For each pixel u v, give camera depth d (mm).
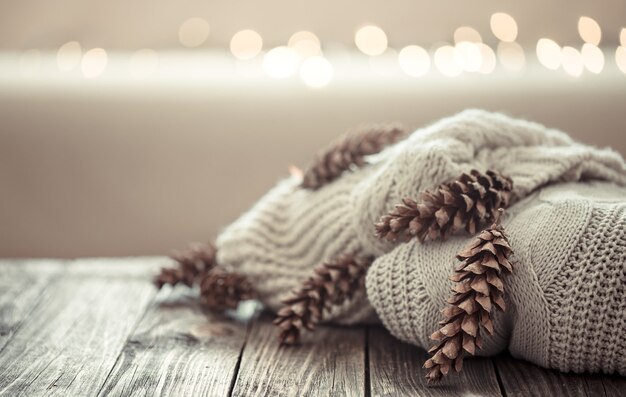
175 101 1480
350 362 837
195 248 1069
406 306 830
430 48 1617
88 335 916
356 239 923
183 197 1509
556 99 1420
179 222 1519
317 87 1465
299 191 1010
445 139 873
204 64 1606
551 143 940
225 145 1482
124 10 1667
